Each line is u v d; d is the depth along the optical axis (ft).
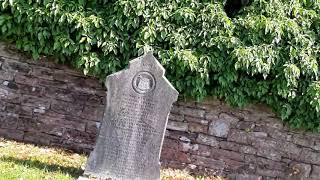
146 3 19.72
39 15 19.33
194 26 19.88
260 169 20.39
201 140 20.53
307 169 20.26
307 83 19.69
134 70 16.49
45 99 20.74
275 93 19.70
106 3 20.27
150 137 16.56
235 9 20.94
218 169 20.52
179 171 20.42
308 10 20.13
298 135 20.25
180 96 20.35
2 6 19.42
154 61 16.44
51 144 20.77
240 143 20.42
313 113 19.63
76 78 20.63
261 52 19.31
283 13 19.98
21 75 20.65
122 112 16.57
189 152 20.57
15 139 20.74
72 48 19.58
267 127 20.31
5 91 20.71
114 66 19.74
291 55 19.49
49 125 20.75
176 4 19.97
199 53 19.70
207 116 20.48
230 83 19.76
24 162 17.60
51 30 19.70
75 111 20.71
